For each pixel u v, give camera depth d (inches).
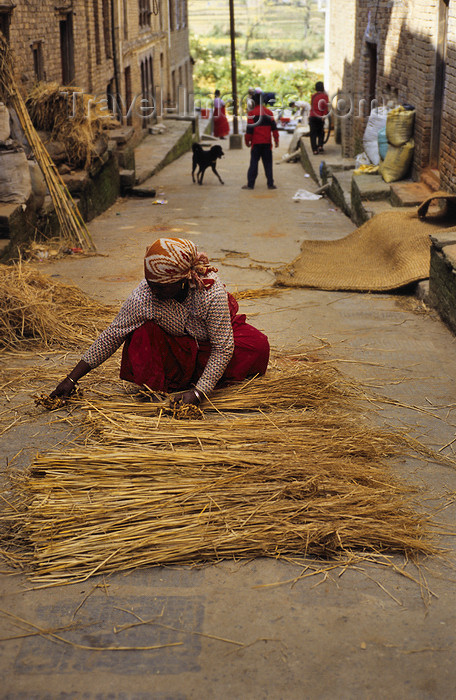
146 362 166.9
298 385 179.2
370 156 494.3
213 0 3191.4
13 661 98.3
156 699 92.8
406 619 106.7
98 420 156.8
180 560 118.2
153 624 105.2
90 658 99.0
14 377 189.2
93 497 128.3
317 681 95.9
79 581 113.3
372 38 553.0
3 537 122.7
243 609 108.3
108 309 245.0
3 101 364.8
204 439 148.8
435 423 169.2
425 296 261.3
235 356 176.9
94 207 470.3
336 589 112.7
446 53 366.3
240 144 1038.4
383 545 122.6
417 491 138.7
